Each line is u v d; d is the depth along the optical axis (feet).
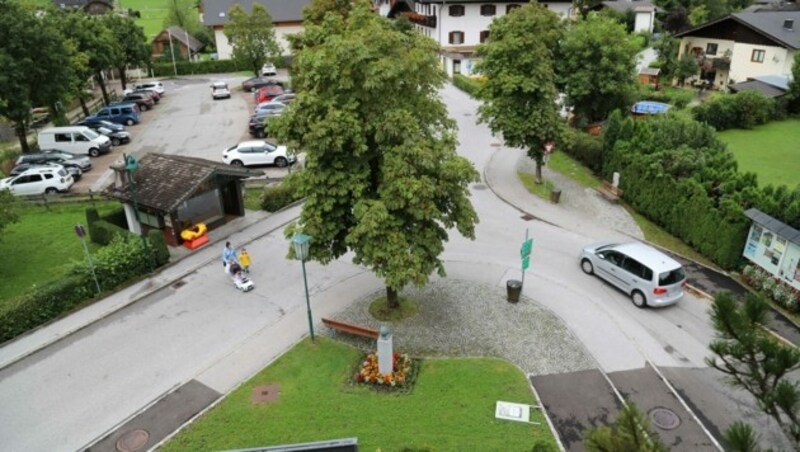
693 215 76.69
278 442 46.01
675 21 238.48
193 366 56.18
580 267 73.41
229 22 193.57
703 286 68.80
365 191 55.88
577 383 52.65
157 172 84.74
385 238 52.75
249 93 189.78
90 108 179.32
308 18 165.27
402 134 52.47
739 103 135.23
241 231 85.92
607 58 116.88
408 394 51.01
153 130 145.59
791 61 156.04
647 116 123.85
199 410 50.26
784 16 168.76
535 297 66.80
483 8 198.70
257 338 60.34
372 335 57.00
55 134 123.03
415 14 223.51
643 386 52.29
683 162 80.84
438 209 55.83
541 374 53.93
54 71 122.83
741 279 69.67
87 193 99.30
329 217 55.77
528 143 95.55
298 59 56.24
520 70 91.71
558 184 101.65
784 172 104.58
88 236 85.97
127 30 189.67
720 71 176.65
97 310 66.28
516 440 45.78
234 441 46.42
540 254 76.89
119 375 55.21
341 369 54.90
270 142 130.41
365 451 44.68
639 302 64.34
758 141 126.62
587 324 61.62
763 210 67.46
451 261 75.25
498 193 96.99
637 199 89.35
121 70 192.65
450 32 200.44
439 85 58.85
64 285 65.98
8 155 124.98
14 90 114.73
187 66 235.61
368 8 65.31
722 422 47.93
